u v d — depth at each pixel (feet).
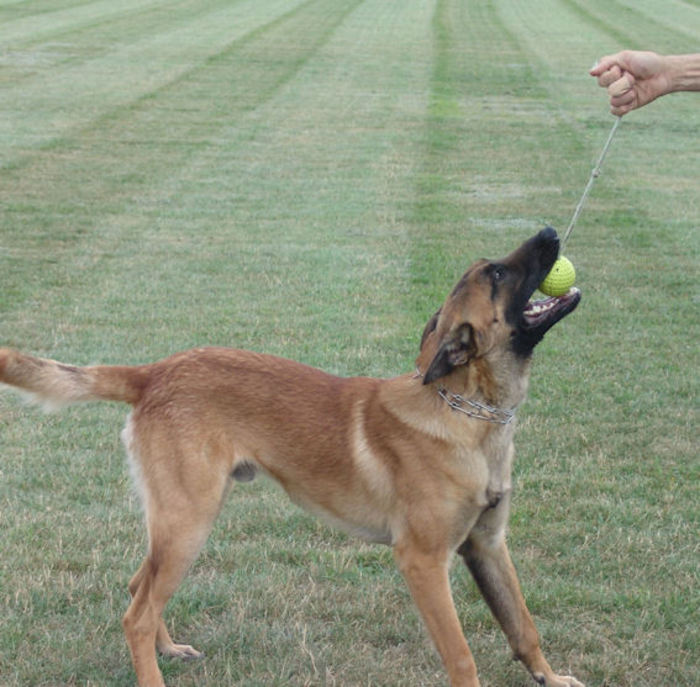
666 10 67.10
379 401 8.83
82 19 57.62
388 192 24.53
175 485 8.71
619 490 11.10
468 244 20.01
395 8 67.05
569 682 8.77
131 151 28.58
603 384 13.39
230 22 58.39
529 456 11.70
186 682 8.82
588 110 36.55
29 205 22.43
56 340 14.23
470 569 8.95
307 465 8.93
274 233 20.70
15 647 9.00
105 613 9.37
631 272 18.35
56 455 11.58
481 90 40.06
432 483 8.54
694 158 29.27
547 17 63.10
